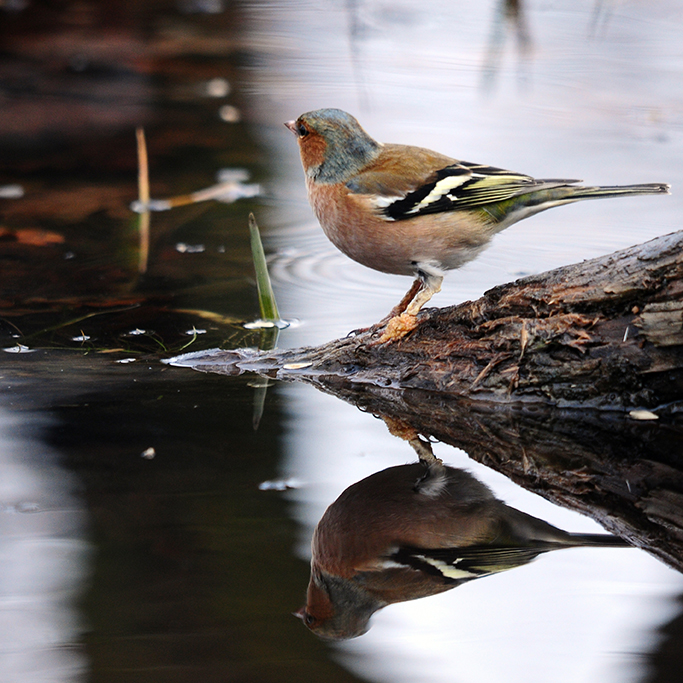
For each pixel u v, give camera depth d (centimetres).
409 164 957
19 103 1912
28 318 1112
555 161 1548
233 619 571
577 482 772
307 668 529
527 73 2084
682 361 848
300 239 1400
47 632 559
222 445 809
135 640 550
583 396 898
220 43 2342
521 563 645
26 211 1445
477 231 951
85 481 734
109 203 1489
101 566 626
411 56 2216
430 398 943
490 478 777
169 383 962
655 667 529
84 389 934
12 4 2577
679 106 1858
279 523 677
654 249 838
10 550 628
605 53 2203
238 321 1124
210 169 1644
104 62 2178
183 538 646
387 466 780
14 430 827
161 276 1250
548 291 898
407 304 1038
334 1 2695
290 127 988
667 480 780
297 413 891
